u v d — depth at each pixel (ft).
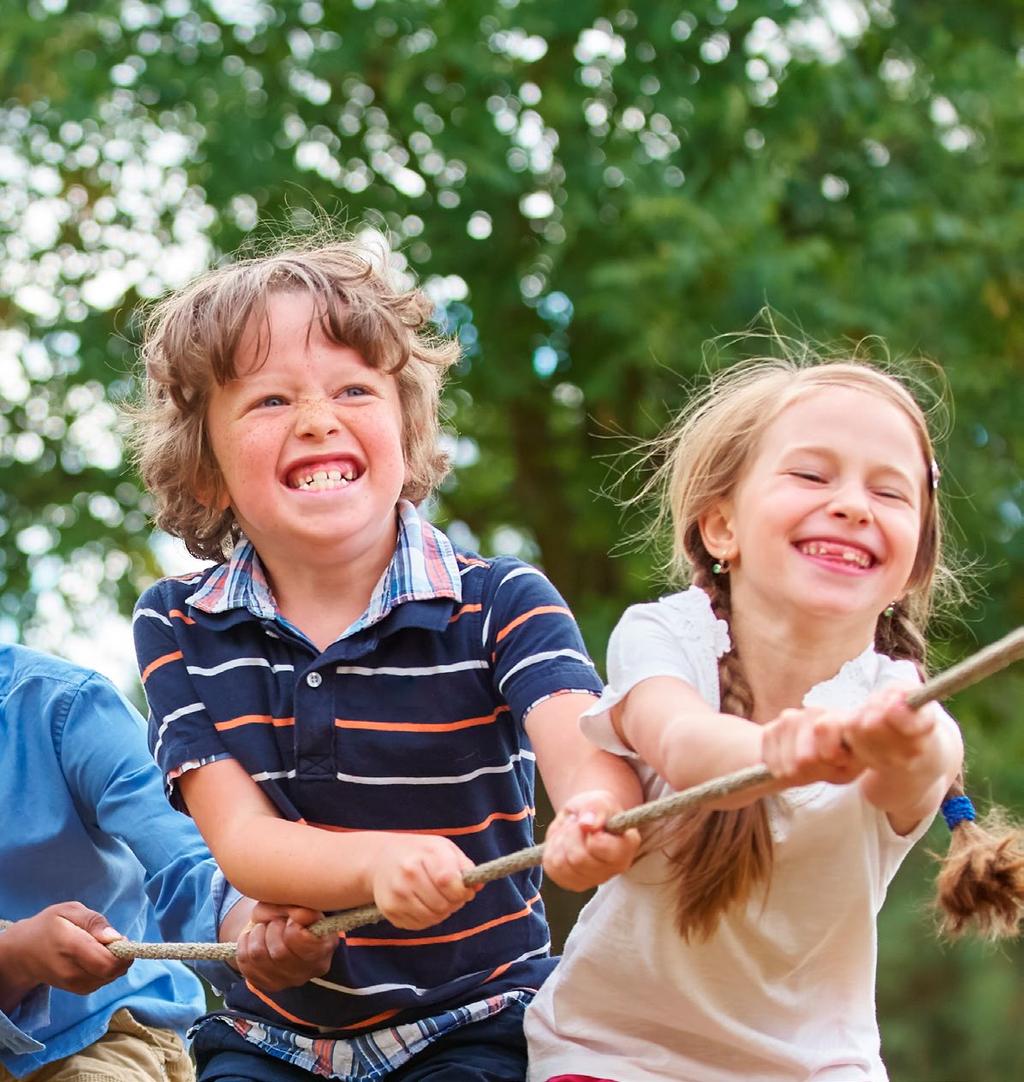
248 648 10.30
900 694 7.12
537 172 31.32
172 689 10.30
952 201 32.42
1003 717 32.12
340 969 10.02
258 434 10.21
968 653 31.83
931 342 30.78
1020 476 32.91
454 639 10.19
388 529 10.50
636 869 9.23
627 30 31.68
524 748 10.49
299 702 10.08
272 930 9.62
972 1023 34.30
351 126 32.07
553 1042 9.64
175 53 32.63
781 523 8.93
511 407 33.22
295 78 32.22
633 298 29.14
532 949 10.36
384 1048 10.06
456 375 31.63
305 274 10.43
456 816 10.10
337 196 31.01
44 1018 11.11
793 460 9.01
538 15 30.68
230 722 10.15
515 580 10.26
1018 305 32.01
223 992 11.09
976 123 33.35
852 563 8.88
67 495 33.22
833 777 7.37
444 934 10.09
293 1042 10.26
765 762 7.54
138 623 10.65
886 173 32.14
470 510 35.42
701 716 8.62
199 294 10.62
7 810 11.65
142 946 10.26
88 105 31.40
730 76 31.73
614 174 30.37
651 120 31.09
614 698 9.14
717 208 29.55
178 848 11.29
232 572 10.51
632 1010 9.48
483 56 30.94
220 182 31.07
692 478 9.48
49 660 12.00
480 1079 9.75
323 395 10.25
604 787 9.18
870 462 8.93
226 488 10.81
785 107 31.71
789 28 31.99
